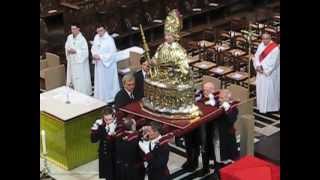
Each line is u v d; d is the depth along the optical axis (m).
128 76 13.73
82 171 13.44
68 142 13.26
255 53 17.12
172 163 13.70
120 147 11.77
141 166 11.89
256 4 23.39
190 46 19.70
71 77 17.47
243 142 13.25
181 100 12.80
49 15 20.38
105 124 12.19
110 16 20.55
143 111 13.20
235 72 17.34
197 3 22.53
